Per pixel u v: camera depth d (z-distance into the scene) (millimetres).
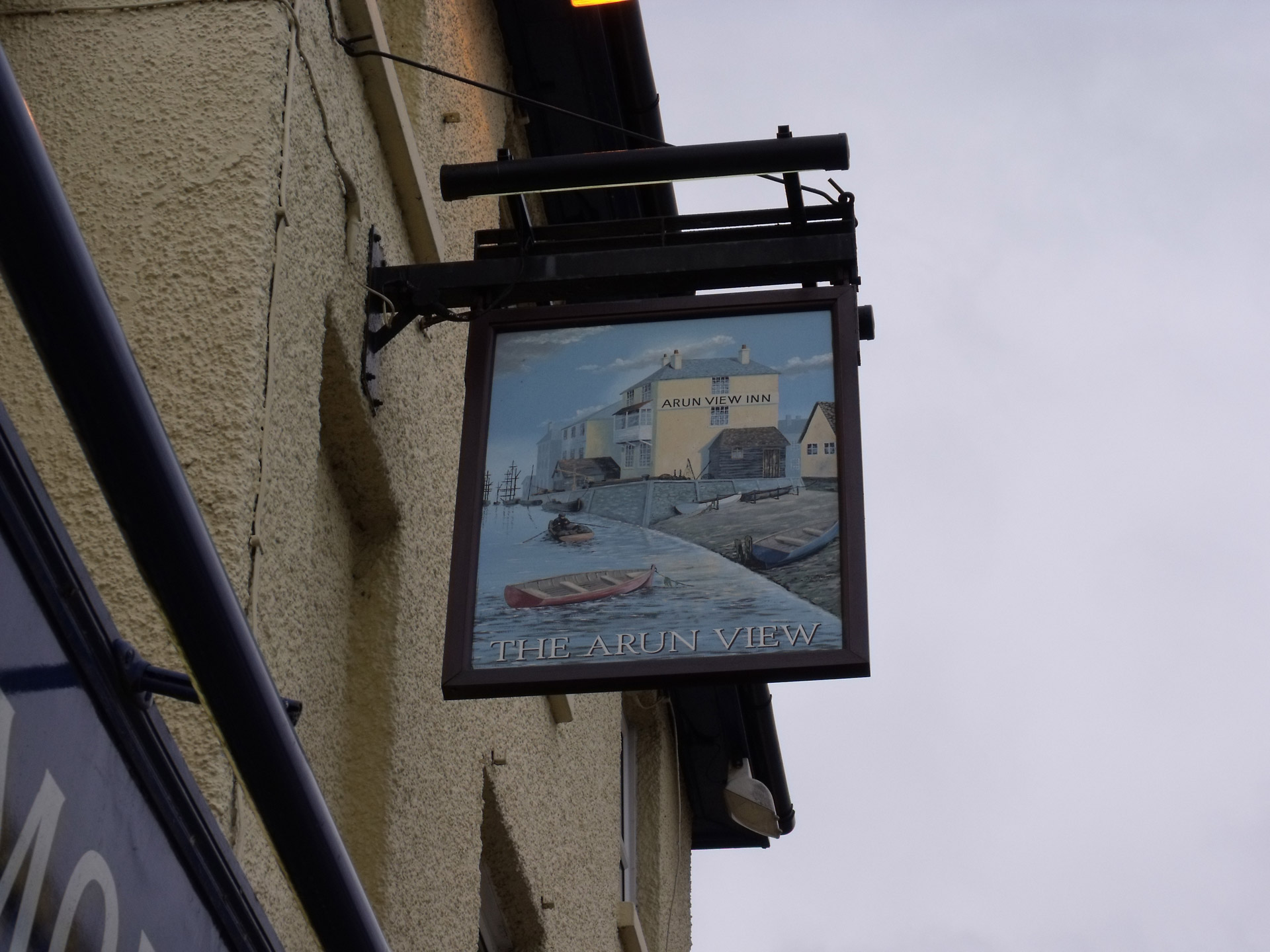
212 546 1599
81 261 1431
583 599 4277
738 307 4832
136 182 3984
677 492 4469
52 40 4223
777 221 5016
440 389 5602
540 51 7430
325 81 4648
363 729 4719
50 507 1534
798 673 4070
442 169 4961
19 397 3586
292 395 4035
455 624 4234
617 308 4883
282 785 1733
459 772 5410
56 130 4074
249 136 4047
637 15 7191
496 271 4957
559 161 4922
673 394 4680
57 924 1501
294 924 3732
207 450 3602
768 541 4328
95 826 1572
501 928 6707
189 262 3857
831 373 4668
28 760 1472
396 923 4520
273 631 3756
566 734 7617
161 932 1685
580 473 4559
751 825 9234
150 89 4133
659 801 9898
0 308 3715
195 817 1761
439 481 5441
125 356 1479
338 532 4848
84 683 1575
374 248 4938
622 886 9352
